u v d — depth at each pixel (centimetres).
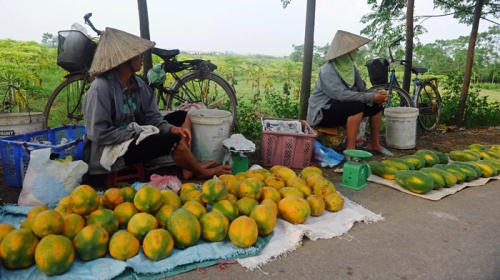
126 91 370
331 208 328
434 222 329
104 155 348
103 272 223
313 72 1072
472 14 873
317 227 299
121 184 382
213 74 584
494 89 1622
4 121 432
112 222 256
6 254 215
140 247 251
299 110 634
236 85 929
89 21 456
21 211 299
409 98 674
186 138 387
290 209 294
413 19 732
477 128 835
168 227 254
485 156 506
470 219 337
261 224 270
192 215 257
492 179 454
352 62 529
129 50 345
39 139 406
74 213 256
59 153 344
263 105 816
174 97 573
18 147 355
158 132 362
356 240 291
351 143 505
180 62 571
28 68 778
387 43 823
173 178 343
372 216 329
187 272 239
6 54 747
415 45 817
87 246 230
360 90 556
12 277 215
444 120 822
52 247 213
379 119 547
